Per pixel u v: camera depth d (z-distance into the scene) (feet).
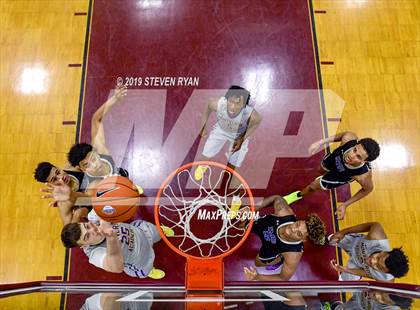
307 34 15.93
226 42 15.79
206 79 15.25
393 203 13.76
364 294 9.64
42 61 15.56
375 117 14.79
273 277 11.86
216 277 9.60
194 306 8.94
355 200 12.82
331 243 12.80
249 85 15.16
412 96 15.07
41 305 9.11
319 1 16.35
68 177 12.22
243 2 16.34
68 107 14.90
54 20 16.15
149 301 9.16
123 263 11.45
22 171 14.16
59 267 13.10
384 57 15.61
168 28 15.98
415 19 16.15
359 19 16.16
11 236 13.44
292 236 11.57
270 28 16.01
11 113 14.84
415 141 14.48
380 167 14.15
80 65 15.48
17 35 15.93
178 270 12.85
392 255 10.75
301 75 15.34
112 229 10.77
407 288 9.84
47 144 14.47
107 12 16.21
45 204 13.82
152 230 12.71
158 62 15.48
